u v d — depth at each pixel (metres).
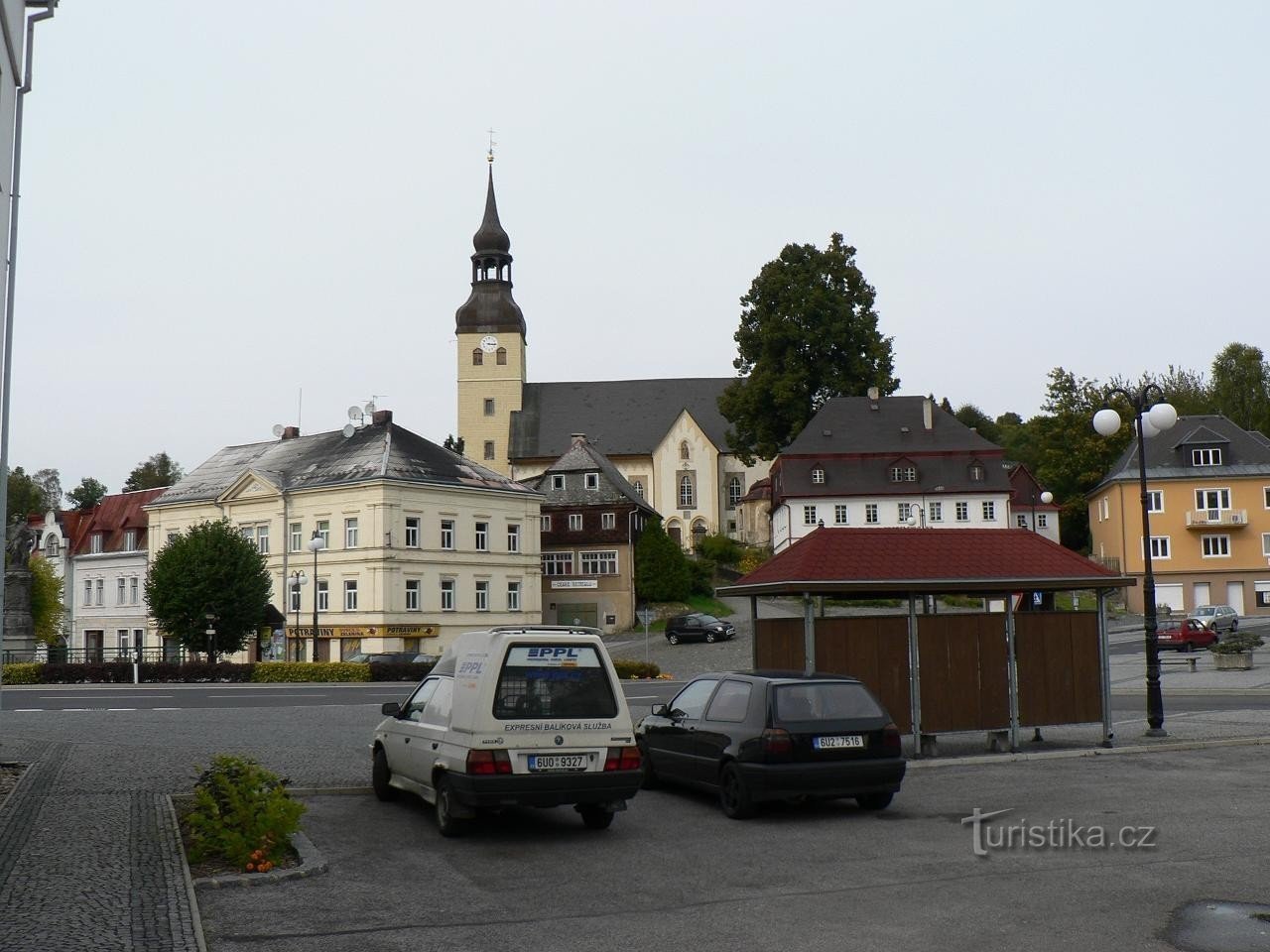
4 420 16.55
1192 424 80.69
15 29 15.74
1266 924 8.83
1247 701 30.45
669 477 111.56
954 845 12.22
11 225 16.94
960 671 19.39
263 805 11.45
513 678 12.76
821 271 84.44
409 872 11.23
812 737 14.05
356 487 64.25
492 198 117.56
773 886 10.52
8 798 14.43
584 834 13.20
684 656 57.38
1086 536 96.31
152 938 8.57
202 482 75.38
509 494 70.62
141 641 80.88
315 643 52.75
